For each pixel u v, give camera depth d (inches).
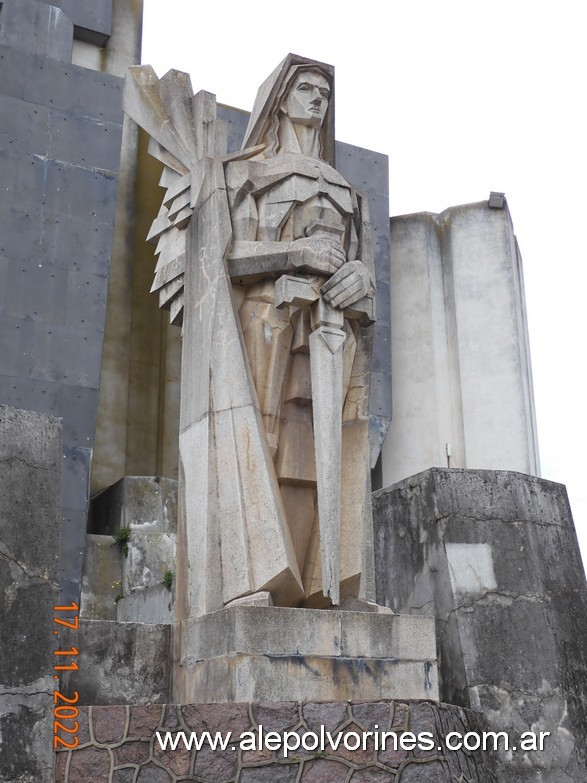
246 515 241.9
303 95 283.9
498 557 313.9
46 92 462.9
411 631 243.6
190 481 259.9
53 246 443.5
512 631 303.9
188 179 284.4
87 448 424.8
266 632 226.2
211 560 244.7
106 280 449.1
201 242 273.9
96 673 243.0
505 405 511.2
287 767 214.1
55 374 428.8
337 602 238.1
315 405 252.7
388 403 502.9
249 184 270.2
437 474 323.9
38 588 223.8
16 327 427.8
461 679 296.2
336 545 242.4
